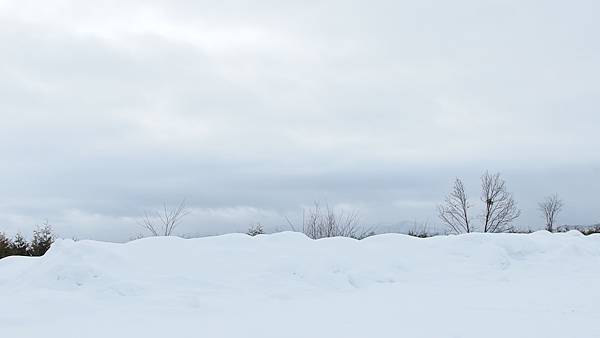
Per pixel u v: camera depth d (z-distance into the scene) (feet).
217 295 26.61
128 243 33.63
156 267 29.94
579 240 43.73
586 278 33.01
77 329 19.48
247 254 33.27
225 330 19.52
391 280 32.37
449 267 35.29
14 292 26.27
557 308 23.73
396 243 38.88
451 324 20.56
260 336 18.74
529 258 38.78
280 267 31.17
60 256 29.25
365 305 24.63
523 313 22.62
